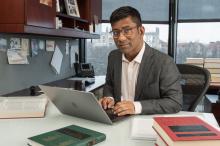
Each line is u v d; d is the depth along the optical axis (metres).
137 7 3.79
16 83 2.27
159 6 3.74
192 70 1.84
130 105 1.31
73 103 1.22
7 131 1.10
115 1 3.80
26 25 1.73
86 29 3.05
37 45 2.59
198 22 3.66
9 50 2.16
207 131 0.80
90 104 1.13
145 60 1.60
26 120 1.26
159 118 0.96
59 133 0.98
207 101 2.79
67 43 3.32
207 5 3.61
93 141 0.94
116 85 1.74
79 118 1.30
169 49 3.74
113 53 1.85
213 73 2.80
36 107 1.39
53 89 1.25
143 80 1.59
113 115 1.27
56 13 2.22
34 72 2.55
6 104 1.44
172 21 3.69
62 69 3.19
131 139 1.00
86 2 2.99
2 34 2.05
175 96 1.43
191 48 3.72
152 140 0.99
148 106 1.33
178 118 0.96
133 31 1.49
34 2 1.81
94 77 3.36
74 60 3.57
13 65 2.22
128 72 1.67
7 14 1.73
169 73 1.52
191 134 0.78
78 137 0.94
